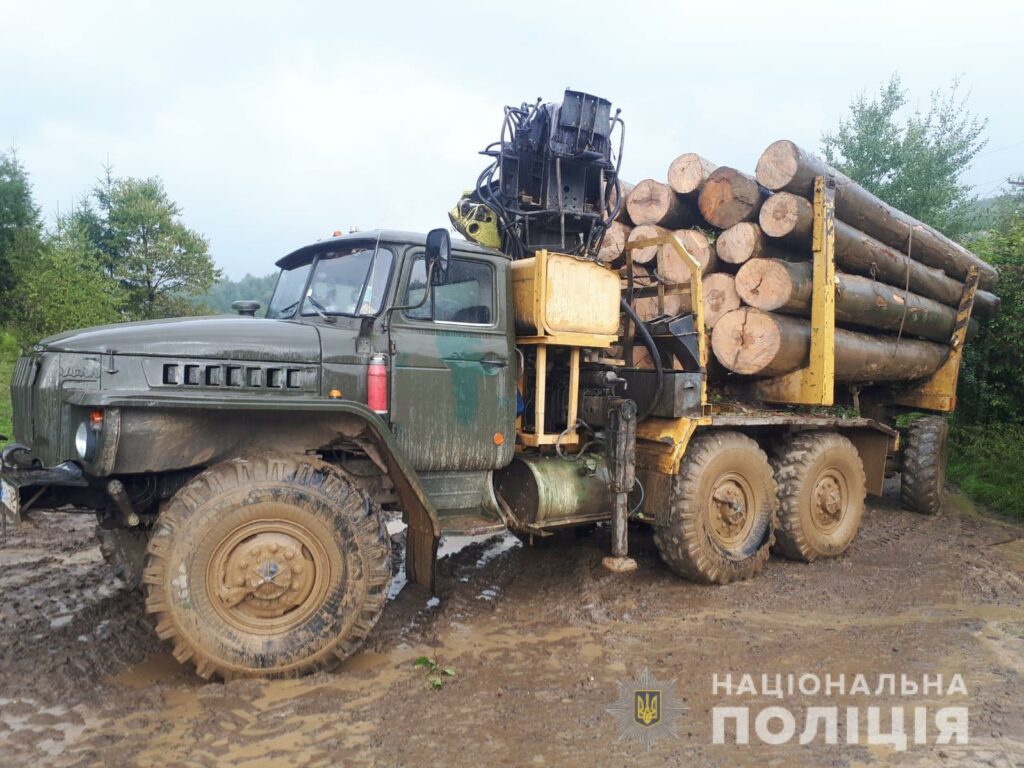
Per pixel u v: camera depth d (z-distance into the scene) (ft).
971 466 27.63
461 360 14.08
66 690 10.61
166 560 10.58
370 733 9.65
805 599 15.55
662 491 16.48
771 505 17.56
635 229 19.85
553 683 11.32
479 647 12.78
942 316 24.16
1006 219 35.53
